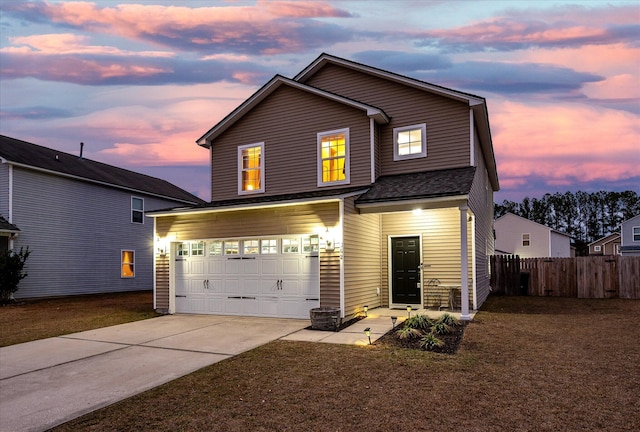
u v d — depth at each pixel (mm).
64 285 19234
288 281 10922
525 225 41094
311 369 5957
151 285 24516
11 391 5324
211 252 12078
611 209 65750
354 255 10922
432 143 12469
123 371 6168
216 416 4309
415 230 12555
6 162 16969
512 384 5105
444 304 12047
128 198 23219
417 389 4969
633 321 9633
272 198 12164
